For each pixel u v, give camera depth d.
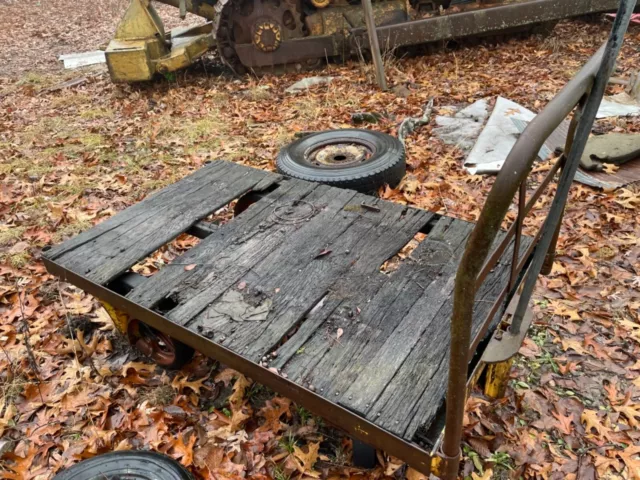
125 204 4.56
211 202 3.15
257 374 2.00
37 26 12.16
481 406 2.53
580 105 1.66
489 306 2.17
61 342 3.10
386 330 2.09
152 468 2.12
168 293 2.38
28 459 2.40
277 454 2.38
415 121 5.58
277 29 7.24
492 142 4.94
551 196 4.14
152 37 7.38
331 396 1.82
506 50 7.94
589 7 7.62
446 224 2.75
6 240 4.07
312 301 2.27
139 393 2.76
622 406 2.51
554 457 2.31
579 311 3.09
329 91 6.73
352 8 7.45
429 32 7.36
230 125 6.07
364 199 3.05
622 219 3.81
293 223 2.85
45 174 5.15
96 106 7.06
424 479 2.20
